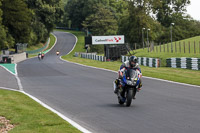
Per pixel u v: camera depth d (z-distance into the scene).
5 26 150.62
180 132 12.30
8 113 16.06
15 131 12.38
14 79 38.31
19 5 150.88
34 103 19.83
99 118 15.36
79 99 22.00
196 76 38.44
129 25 147.38
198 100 20.73
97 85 30.83
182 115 15.64
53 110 17.36
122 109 17.64
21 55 102.88
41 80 36.75
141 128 13.09
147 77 38.38
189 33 166.25
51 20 193.12
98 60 91.38
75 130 12.53
